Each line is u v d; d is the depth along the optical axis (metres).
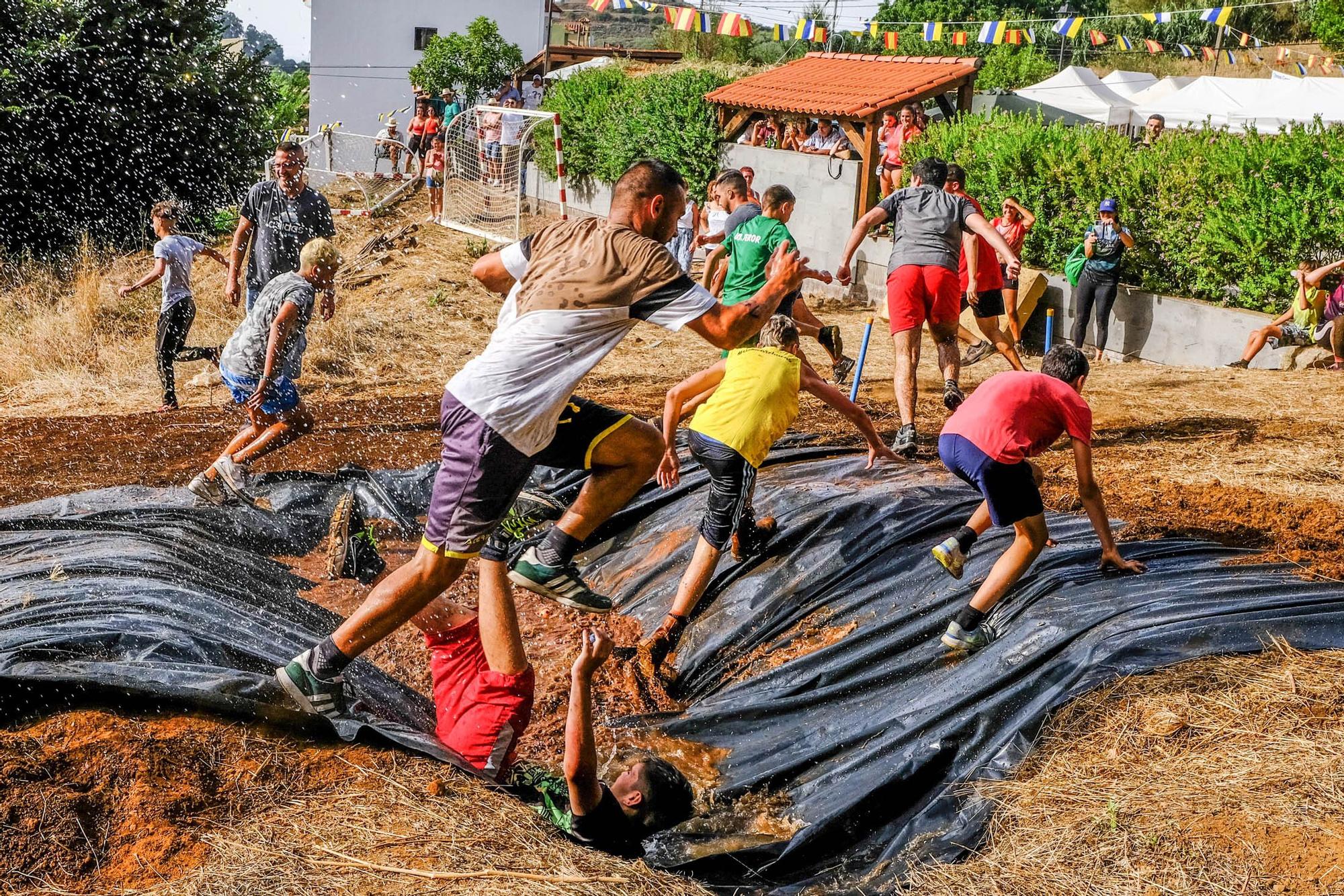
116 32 16.53
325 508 6.34
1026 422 4.44
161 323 9.13
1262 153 10.82
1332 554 5.08
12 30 15.73
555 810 3.66
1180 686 4.04
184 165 17.55
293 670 3.63
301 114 30.78
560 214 20.95
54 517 5.74
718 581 5.48
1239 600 4.52
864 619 5.03
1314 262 10.35
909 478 6.23
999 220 11.79
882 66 16.98
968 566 5.09
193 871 3.17
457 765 3.74
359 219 18.95
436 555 3.55
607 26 39.28
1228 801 3.54
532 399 3.45
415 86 27.25
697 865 3.67
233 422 8.58
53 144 16.20
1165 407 8.19
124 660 3.92
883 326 13.20
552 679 4.88
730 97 17.05
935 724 4.10
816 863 3.72
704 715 4.54
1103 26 32.47
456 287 13.98
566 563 3.92
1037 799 3.68
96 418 8.73
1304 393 8.62
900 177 14.18
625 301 3.46
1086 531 5.33
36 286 14.29
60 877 3.12
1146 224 11.56
